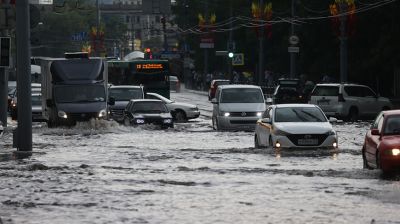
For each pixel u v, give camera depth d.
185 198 34.66
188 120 108.38
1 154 58.06
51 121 90.44
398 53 128.75
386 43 129.38
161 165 50.12
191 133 82.44
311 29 152.38
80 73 90.81
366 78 147.12
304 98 129.75
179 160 53.62
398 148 42.34
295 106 61.28
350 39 141.25
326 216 29.67
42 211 30.86
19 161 52.88
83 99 89.12
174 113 107.00
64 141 71.56
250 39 192.88
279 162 51.84
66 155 57.38
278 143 58.19
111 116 102.88
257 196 35.31
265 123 61.03
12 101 114.62
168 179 42.12
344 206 32.22
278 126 58.78
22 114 59.97
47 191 37.03
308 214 30.17
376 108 103.81
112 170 46.88
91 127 87.31
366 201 33.69
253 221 28.55
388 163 42.34
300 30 155.88
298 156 55.91
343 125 92.88
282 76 189.12
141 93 105.94
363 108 102.88
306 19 149.00
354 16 121.75
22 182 40.66
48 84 91.12
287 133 58.00
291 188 38.19
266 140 60.53
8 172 45.59
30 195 35.62
